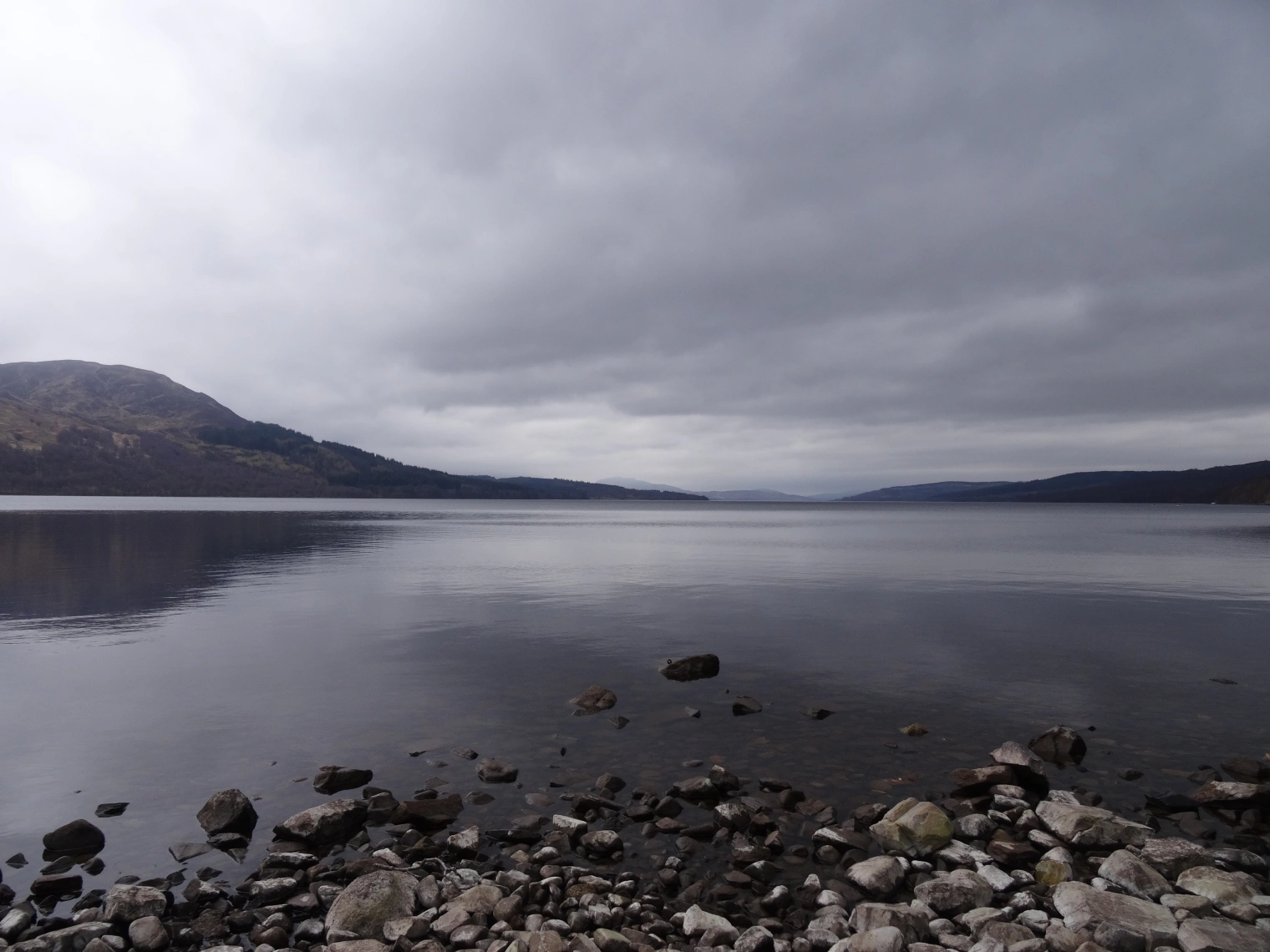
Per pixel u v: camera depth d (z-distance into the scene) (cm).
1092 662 1967
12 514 12169
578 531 10100
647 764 1241
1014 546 7038
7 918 762
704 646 2184
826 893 817
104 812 1048
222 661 1967
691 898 817
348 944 719
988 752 1295
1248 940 705
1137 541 7875
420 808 1028
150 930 736
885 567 4819
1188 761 1253
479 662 1959
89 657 2003
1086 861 902
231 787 1141
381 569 4547
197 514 14350
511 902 791
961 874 850
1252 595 3328
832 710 1540
